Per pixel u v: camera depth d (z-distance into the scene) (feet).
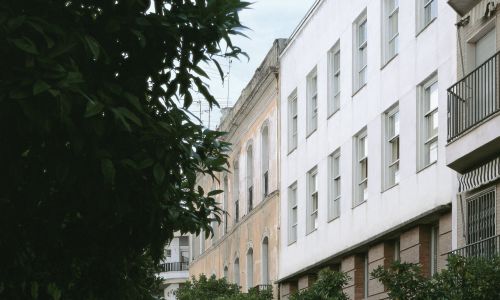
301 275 125.18
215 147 37.11
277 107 138.72
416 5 90.68
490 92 73.82
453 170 80.89
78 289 37.60
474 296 62.28
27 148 30.32
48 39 28.35
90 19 31.91
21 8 29.37
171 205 36.14
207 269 189.78
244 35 34.42
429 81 88.38
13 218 32.60
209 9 33.73
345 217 108.68
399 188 93.56
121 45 32.76
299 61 128.67
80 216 35.53
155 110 34.37
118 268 37.76
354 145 107.14
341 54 111.55
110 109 29.99
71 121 29.04
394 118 97.04
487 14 74.38
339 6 112.16
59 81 28.25
